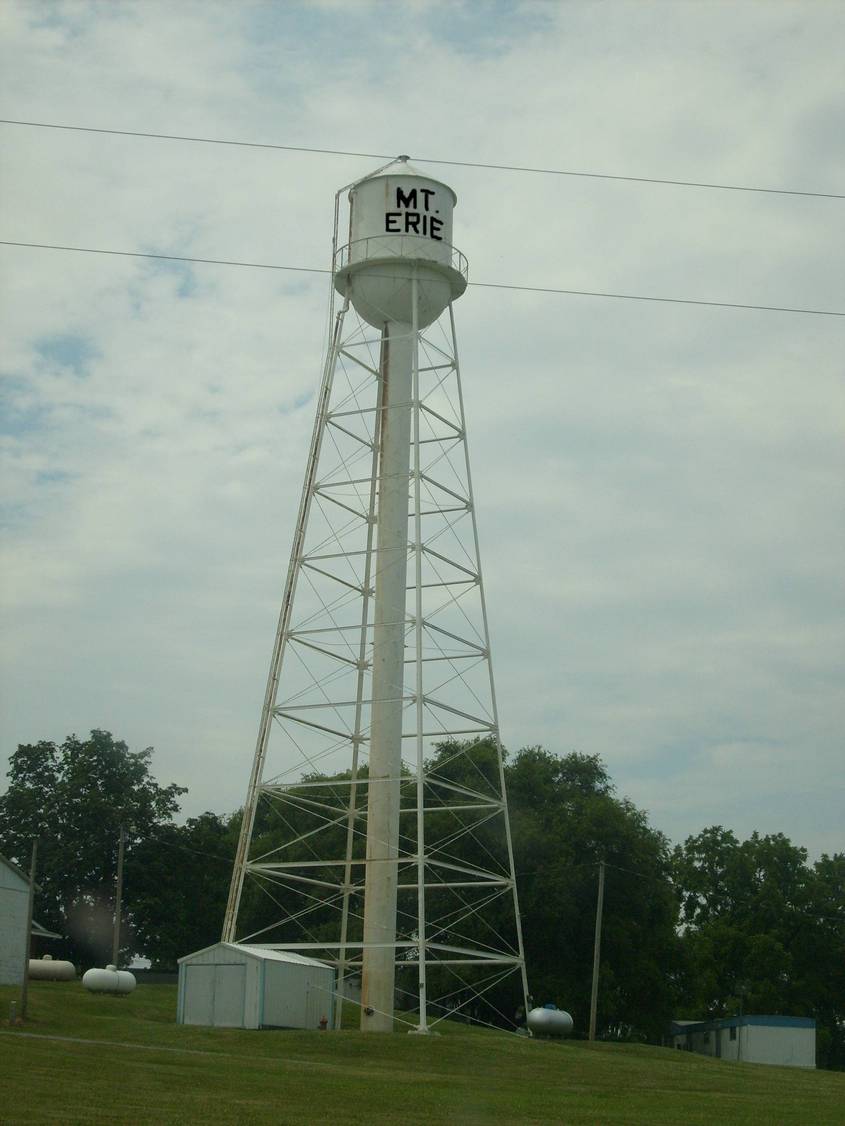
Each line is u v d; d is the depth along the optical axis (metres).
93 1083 26.80
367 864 43.91
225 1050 35.88
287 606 45.69
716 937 83.44
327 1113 24.77
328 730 46.19
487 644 45.06
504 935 62.44
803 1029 67.00
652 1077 37.16
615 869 63.75
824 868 88.19
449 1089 30.61
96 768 77.81
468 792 44.97
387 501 45.91
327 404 47.03
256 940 69.31
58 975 56.53
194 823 79.00
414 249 46.50
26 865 73.75
